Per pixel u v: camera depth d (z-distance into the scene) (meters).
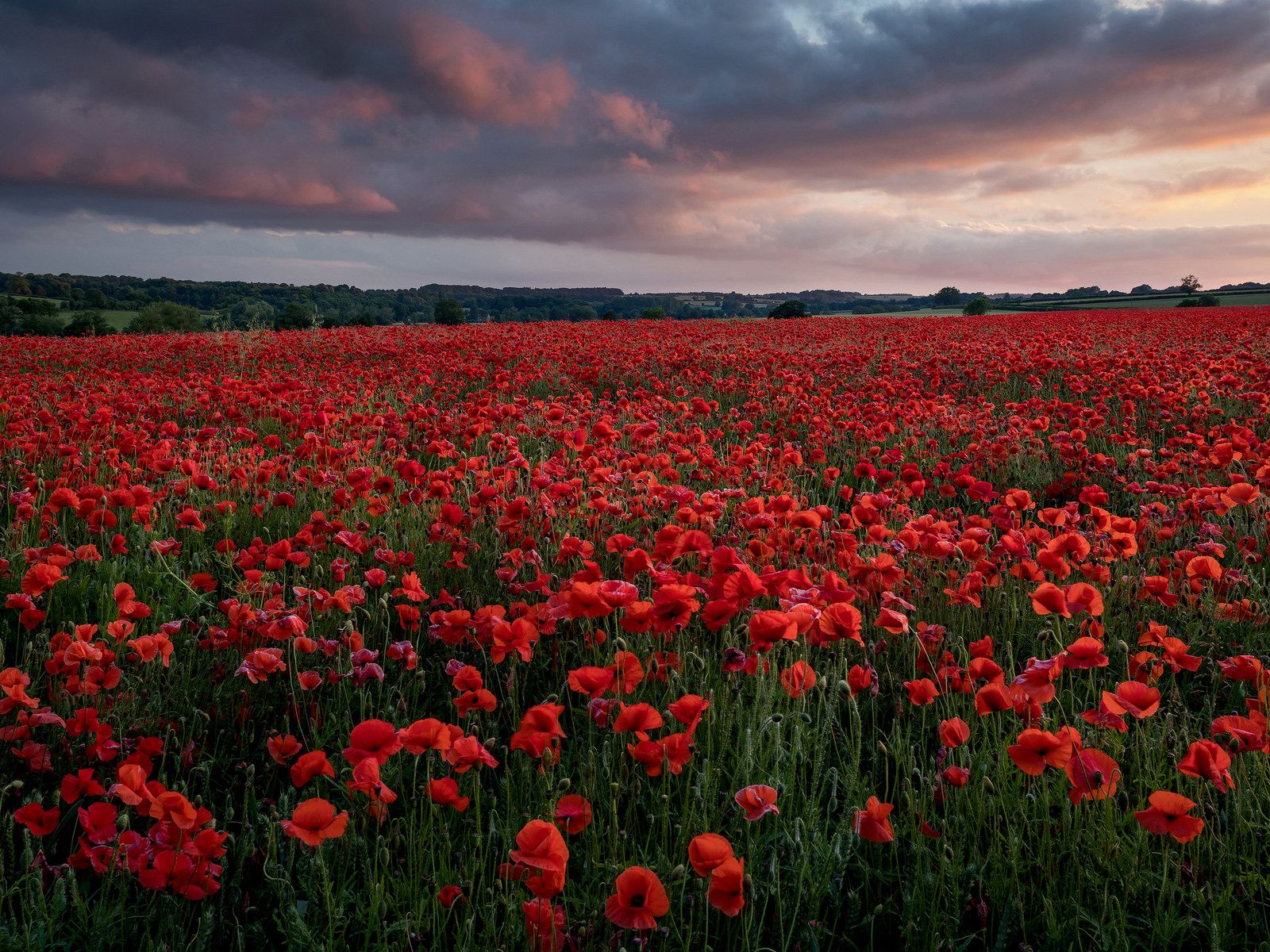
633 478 6.05
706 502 4.63
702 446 6.76
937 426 9.11
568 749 3.06
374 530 5.56
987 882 2.40
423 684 3.50
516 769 2.98
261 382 10.97
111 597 4.10
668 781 2.62
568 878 2.43
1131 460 7.04
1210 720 3.24
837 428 8.85
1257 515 5.21
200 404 10.47
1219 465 5.88
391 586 4.46
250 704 3.31
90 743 2.79
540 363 16.34
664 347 19.27
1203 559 3.68
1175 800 2.03
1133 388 9.62
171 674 3.44
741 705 2.95
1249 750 2.38
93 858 2.16
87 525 5.04
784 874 2.42
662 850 2.35
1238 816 2.41
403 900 2.28
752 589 2.82
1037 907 2.34
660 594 2.82
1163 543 5.00
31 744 2.68
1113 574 4.70
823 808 2.73
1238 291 86.81
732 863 1.78
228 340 23.14
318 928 2.19
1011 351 15.44
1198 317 31.64
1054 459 7.82
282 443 8.99
